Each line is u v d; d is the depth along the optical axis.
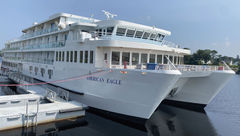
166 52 15.62
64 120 11.68
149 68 10.53
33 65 24.48
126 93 11.22
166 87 10.14
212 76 14.88
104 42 11.81
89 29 15.06
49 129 10.61
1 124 9.74
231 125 12.88
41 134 9.96
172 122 13.27
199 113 15.71
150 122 13.08
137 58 13.62
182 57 18.23
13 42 37.12
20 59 30.56
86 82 13.55
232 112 16.42
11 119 10.00
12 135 9.61
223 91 32.41
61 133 10.28
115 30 13.48
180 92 17.28
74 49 15.06
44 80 20.75
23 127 10.35
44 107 11.88
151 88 10.31
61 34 18.12
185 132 11.46
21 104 13.77
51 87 18.91
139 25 14.22
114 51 12.62
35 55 25.02
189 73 12.67
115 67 12.66
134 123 11.52
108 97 12.09
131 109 11.36
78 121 11.94
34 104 13.35
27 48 27.02
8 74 30.41
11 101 13.32
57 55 17.92
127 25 13.58
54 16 20.62
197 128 12.19
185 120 13.78
